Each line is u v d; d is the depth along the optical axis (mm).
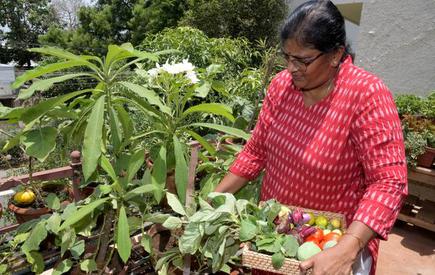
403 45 3801
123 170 1554
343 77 1137
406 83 3830
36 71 1254
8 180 1760
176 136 1634
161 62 3861
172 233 1480
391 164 1019
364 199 1024
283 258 1014
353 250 962
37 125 1423
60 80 1329
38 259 1396
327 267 932
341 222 1164
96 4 22516
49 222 1363
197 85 1721
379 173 1026
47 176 1843
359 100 1086
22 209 1701
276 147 1291
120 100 1558
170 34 4180
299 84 1117
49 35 19312
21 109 1376
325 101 1163
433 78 3623
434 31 3564
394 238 3053
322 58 1038
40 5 26438
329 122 1146
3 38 24641
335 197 1198
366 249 1190
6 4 24266
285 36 1045
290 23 1035
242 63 4293
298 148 1209
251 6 9734
